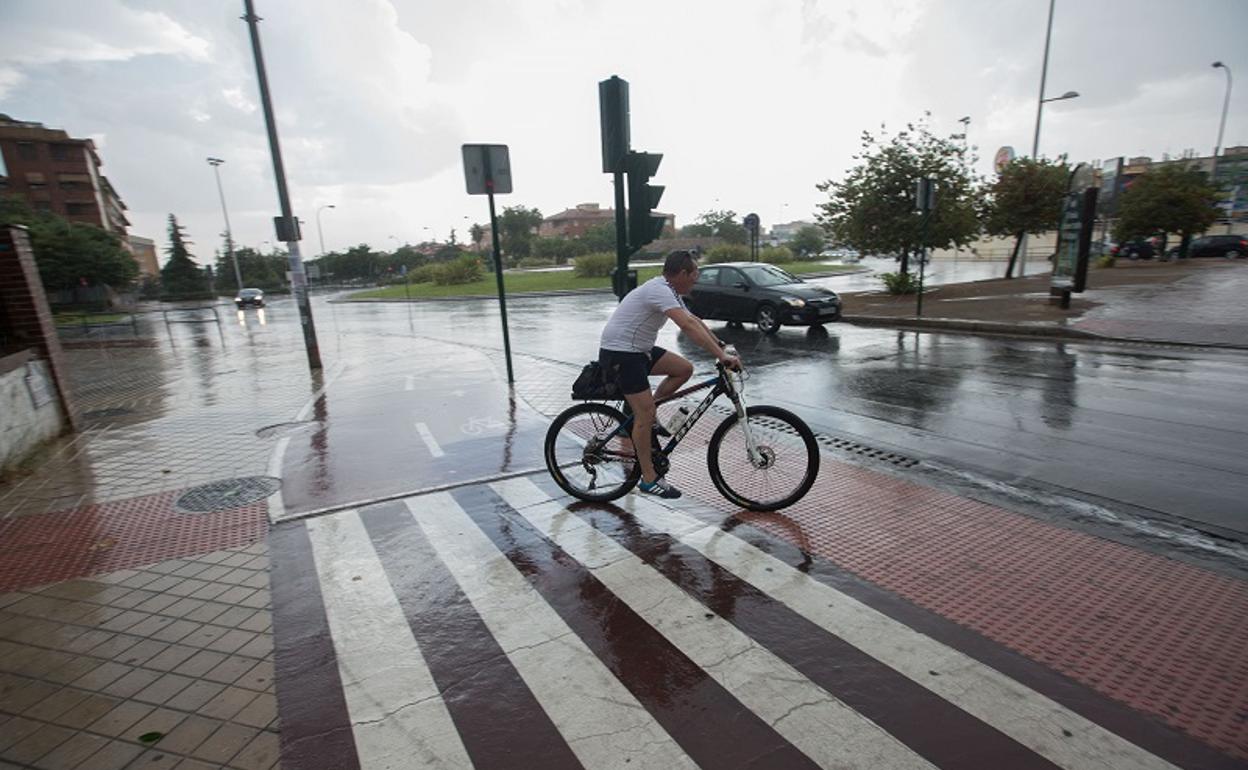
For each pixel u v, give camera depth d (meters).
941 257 64.50
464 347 14.39
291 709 2.70
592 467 4.77
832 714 2.53
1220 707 2.48
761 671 2.81
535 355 12.70
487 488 5.19
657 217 6.84
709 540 4.11
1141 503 4.45
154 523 4.73
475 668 2.93
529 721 2.57
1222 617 3.07
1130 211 30.27
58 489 5.57
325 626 3.31
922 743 2.36
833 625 3.12
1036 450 5.61
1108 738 2.34
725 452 5.56
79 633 3.31
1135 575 3.49
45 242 43.44
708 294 15.01
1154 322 11.80
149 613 3.49
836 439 6.17
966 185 19.47
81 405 9.62
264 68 10.74
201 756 2.44
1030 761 2.26
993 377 8.55
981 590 3.39
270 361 13.89
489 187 8.46
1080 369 8.77
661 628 3.17
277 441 6.87
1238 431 5.88
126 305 49.19
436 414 7.73
